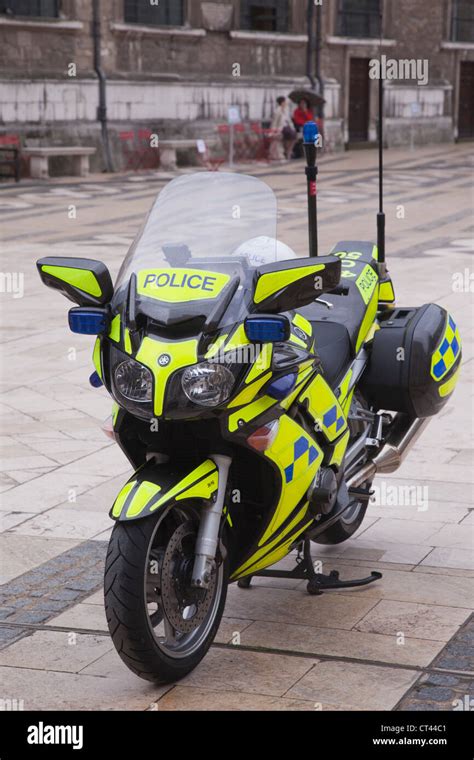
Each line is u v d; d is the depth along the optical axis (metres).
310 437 4.80
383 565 5.73
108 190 25.98
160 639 4.61
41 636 4.96
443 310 6.11
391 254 15.99
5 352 10.43
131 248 4.78
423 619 5.08
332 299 5.83
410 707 4.31
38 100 28.89
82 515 6.42
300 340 4.84
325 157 35.12
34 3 28.81
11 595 5.39
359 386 5.81
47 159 28.64
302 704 4.35
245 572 4.84
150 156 31.48
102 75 30.19
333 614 5.16
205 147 31.11
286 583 5.57
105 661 4.75
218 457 4.46
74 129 29.83
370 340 5.84
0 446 7.70
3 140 27.70
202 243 4.61
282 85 35.16
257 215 4.71
